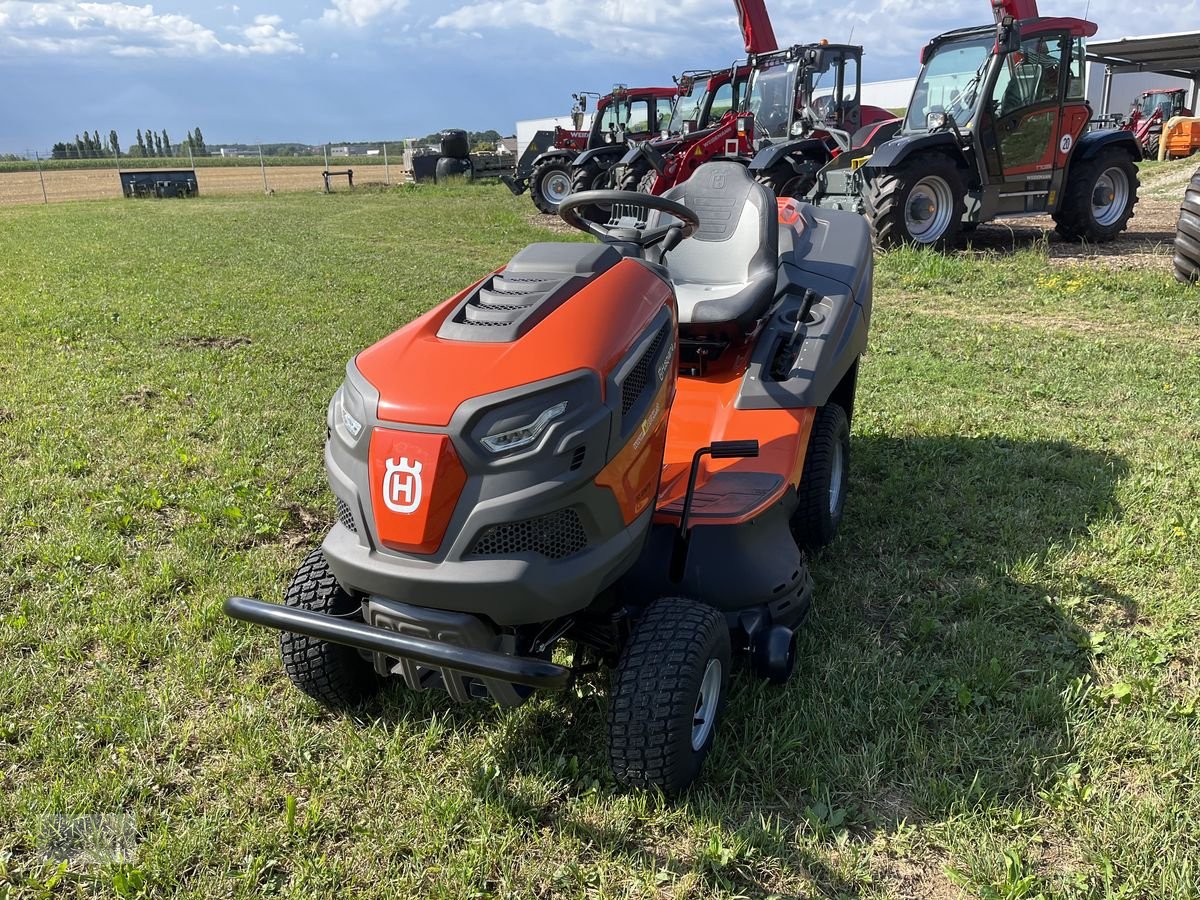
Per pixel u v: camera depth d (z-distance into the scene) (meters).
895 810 2.51
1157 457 4.71
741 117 14.64
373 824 2.49
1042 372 6.32
